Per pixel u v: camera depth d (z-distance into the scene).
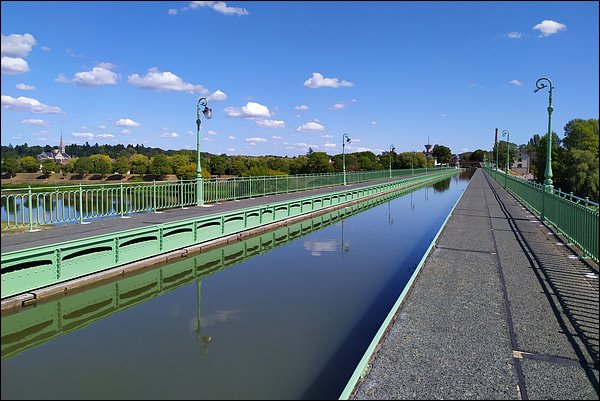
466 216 17.22
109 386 4.74
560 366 4.39
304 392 4.59
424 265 8.78
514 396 3.83
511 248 10.55
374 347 4.77
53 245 7.54
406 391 3.93
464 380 4.12
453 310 6.08
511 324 5.54
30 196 10.84
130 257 9.27
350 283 9.32
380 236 16.08
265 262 11.53
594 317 5.79
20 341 6.25
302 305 7.77
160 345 5.95
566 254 9.80
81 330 6.58
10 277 6.89
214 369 5.12
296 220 17.86
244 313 7.30
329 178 34.44
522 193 23.64
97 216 12.79
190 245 11.23
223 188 20.64
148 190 15.30
